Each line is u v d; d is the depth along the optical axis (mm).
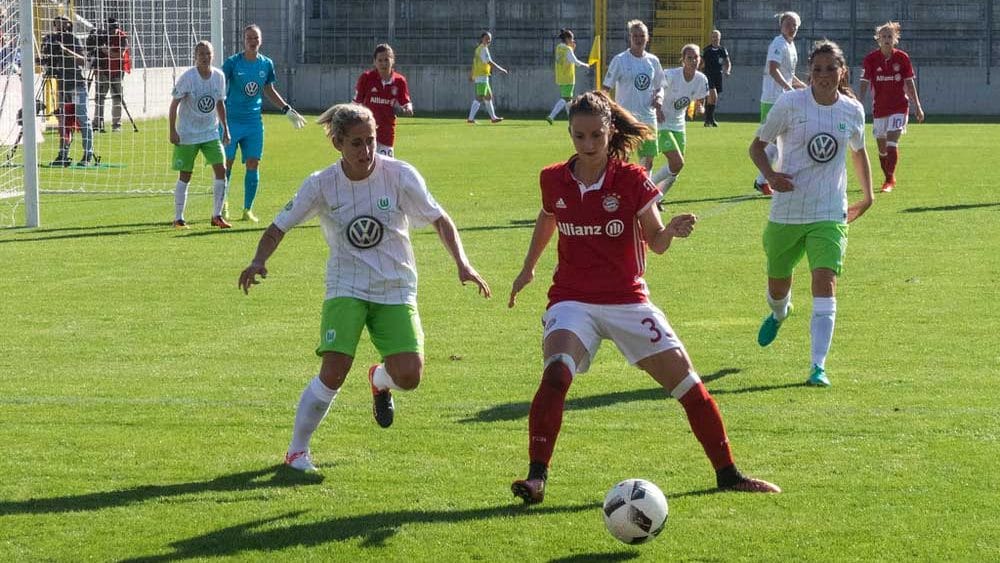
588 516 8789
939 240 21297
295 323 15461
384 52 25234
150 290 17562
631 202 8984
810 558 7992
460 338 14539
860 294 16891
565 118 58281
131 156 38406
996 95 59250
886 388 12195
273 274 18812
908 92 28000
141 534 8492
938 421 11047
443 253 20625
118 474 9773
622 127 9156
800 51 62562
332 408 11680
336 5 65375
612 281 9133
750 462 9945
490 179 31625
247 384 12547
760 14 63719
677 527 8547
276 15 62219
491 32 64062
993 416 11172
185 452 10344
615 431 10844
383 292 9703
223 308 16359
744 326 15117
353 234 9570
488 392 12156
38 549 8219
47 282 18172
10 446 10492
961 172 32125
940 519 8656
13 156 35312
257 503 9117
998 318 15367
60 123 35312
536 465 8828
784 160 12602
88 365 13328
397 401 11859
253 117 24391
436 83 63031
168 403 11820
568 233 9156
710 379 12641
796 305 16328
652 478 9594
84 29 41812
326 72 62406
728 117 57938
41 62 35500
